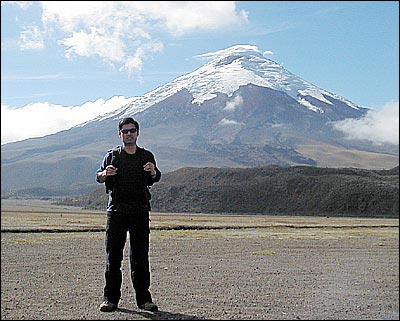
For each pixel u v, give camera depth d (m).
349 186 151.50
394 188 150.62
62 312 11.61
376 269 19.91
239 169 183.88
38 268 20.14
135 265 11.97
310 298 13.51
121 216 11.88
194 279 17.06
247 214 141.25
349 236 46.06
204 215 126.56
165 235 46.38
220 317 11.22
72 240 38.19
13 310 11.80
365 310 12.08
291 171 177.88
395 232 55.16
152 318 11.06
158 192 166.62
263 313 11.66
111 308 11.77
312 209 146.12
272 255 26.38
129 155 11.99
